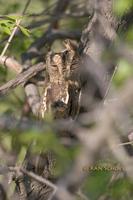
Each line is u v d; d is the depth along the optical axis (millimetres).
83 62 8742
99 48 8867
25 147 10164
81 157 4582
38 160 9195
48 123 6988
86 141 4652
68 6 15164
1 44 13070
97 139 4539
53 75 8703
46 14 13414
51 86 8688
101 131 4555
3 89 10539
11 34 10578
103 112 4695
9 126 6938
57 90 8625
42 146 7152
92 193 8469
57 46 13391
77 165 4605
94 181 8383
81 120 7312
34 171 9352
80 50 9117
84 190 8461
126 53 6414
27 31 10820
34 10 15398
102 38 9016
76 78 8664
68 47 8867
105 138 4543
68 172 4730
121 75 7770
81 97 8633
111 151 7508
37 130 6852
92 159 4574
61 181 4703
